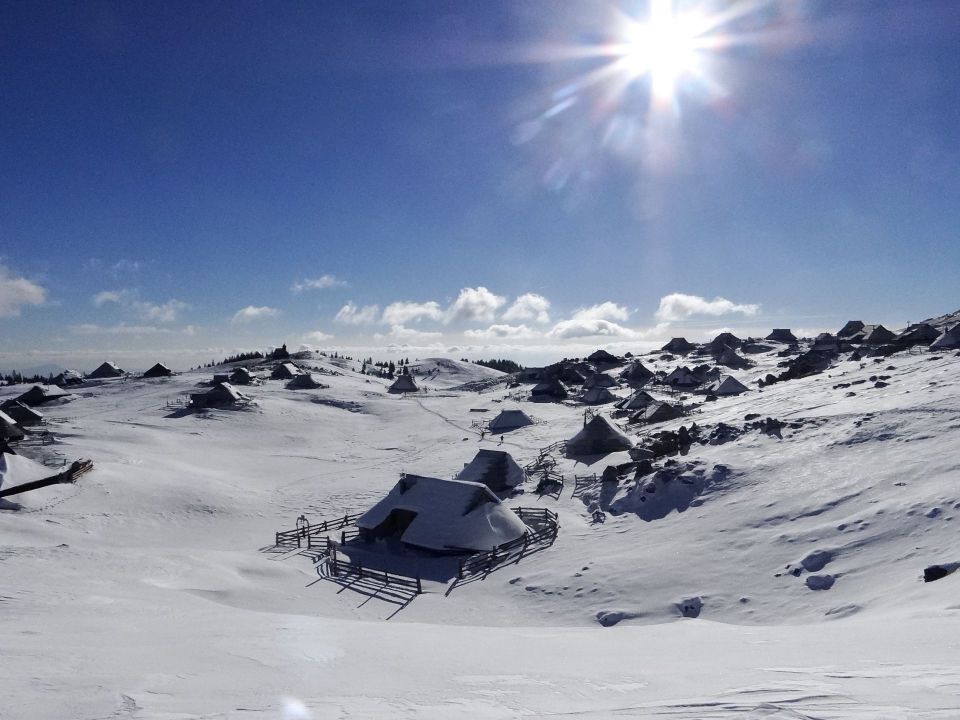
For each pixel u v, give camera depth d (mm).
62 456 47406
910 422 30188
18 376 130250
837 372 57562
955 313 100312
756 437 34969
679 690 6699
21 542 28141
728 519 25156
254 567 25625
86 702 6090
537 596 22312
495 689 7117
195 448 59875
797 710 5113
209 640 10430
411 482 33719
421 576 26266
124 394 100625
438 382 150125
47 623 11555
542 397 89750
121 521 34875
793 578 19094
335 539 33312
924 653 8000
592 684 7402
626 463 38125
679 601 19375
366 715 5684
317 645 10625
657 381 93625
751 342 133500
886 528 20078
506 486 40375
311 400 93312
